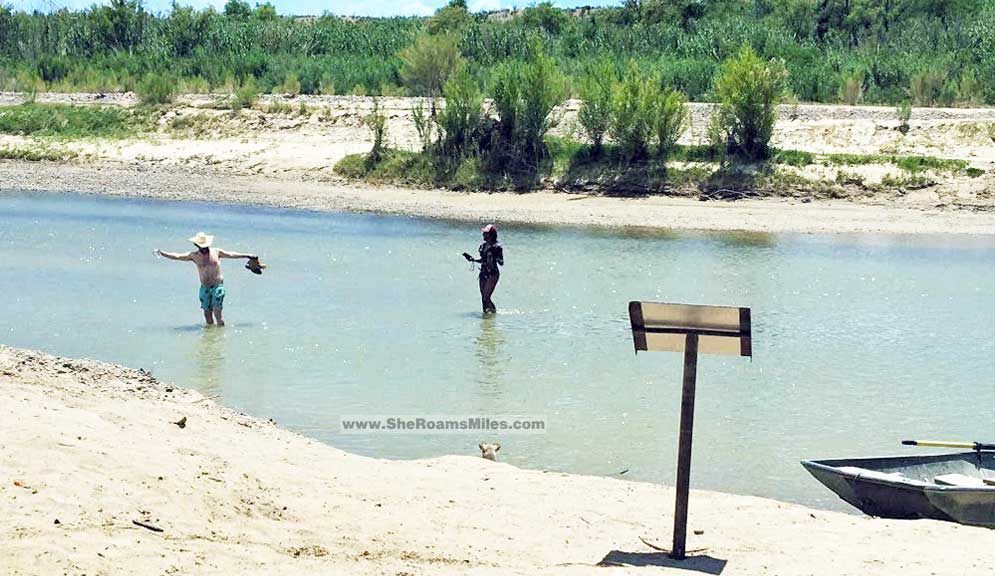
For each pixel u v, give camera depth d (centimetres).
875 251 2834
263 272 2444
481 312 2023
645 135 3691
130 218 3281
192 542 784
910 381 1573
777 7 7025
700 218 3288
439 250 2788
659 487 1073
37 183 3900
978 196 3409
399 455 1203
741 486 1128
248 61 5475
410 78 4788
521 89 3831
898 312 2095
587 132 3822
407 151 3972
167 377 1519
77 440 946
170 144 4381
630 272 2508
